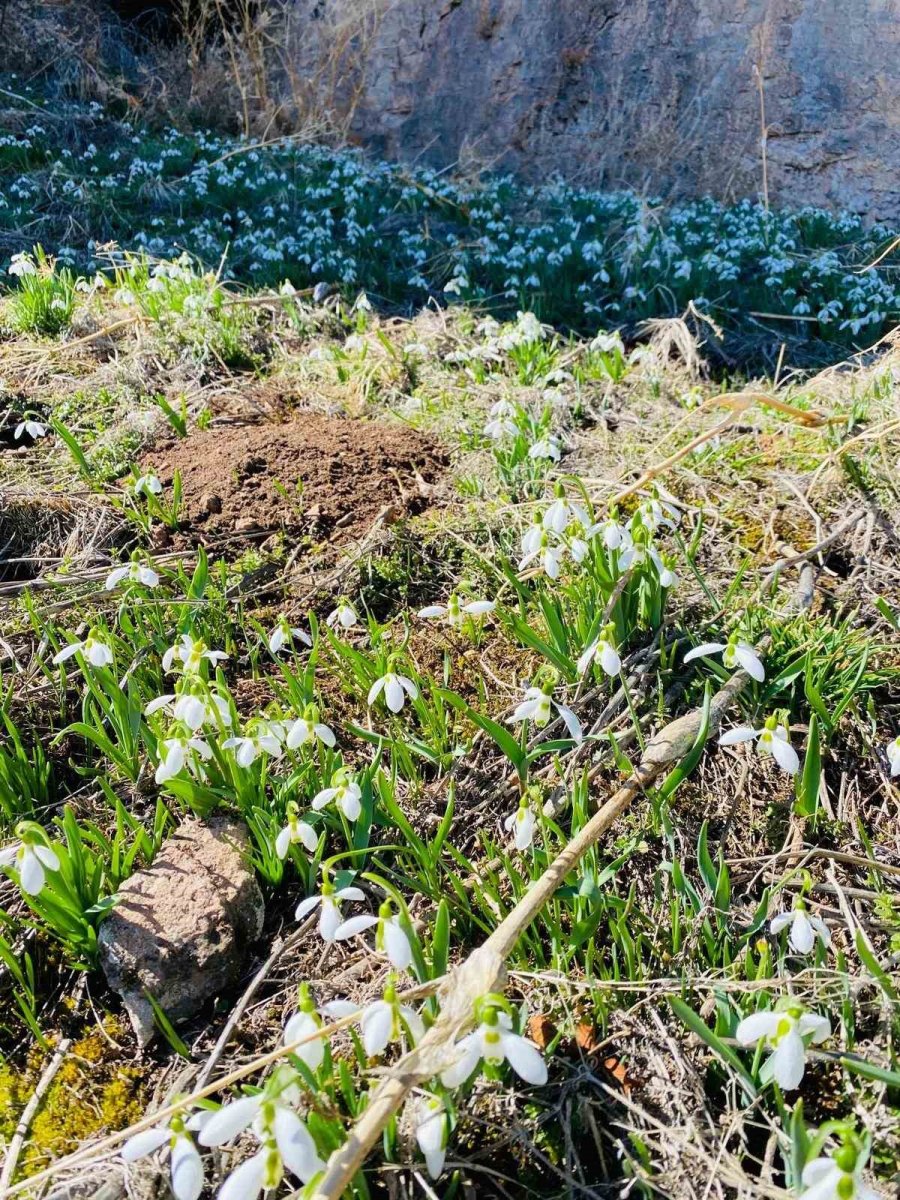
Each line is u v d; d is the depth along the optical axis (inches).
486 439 40.7
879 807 24.0
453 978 15.1
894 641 28.3
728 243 78.5
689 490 36.8
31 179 81.7
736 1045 17.5
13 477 36.7
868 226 97.9
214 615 29.6
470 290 67.2
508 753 21.5
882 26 94.4
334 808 22.6
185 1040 19.3
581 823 21.0
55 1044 19.4
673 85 105.0
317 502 35.8
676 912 19.9
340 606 26.1
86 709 25.9
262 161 96.4
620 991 19.2
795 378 55.9
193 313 50.7
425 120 118.0
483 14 112.6
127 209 81.4
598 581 26.3
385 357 49.3
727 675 24.6
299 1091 15.7
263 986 20.3
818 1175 11.9
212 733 22.3
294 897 22.0
